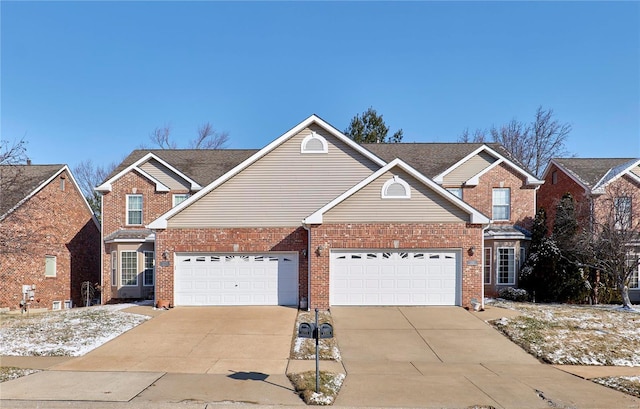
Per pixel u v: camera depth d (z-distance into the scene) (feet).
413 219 58.13
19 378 31.91
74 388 29.71
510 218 76.95
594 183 78.59
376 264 58.13
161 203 77.41
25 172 81.51
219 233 60.44
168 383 30.96
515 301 67.77
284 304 60.03
